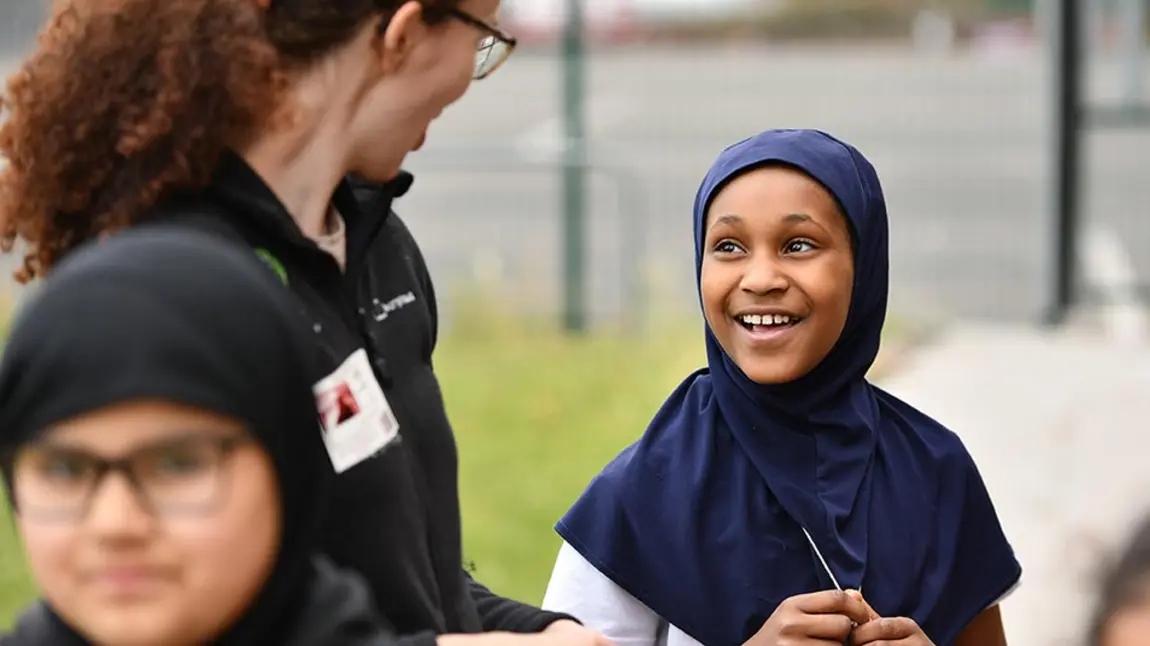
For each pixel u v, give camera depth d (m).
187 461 2.15
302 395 2.29
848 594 3.71
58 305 2.14
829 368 4.04
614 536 4.02
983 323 14.38
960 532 4.15
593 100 29.17
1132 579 2.17
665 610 3.96
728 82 31.11
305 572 2.39
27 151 2.76
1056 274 13.80
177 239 2.24
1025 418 10.95
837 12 41.44
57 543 2.14
